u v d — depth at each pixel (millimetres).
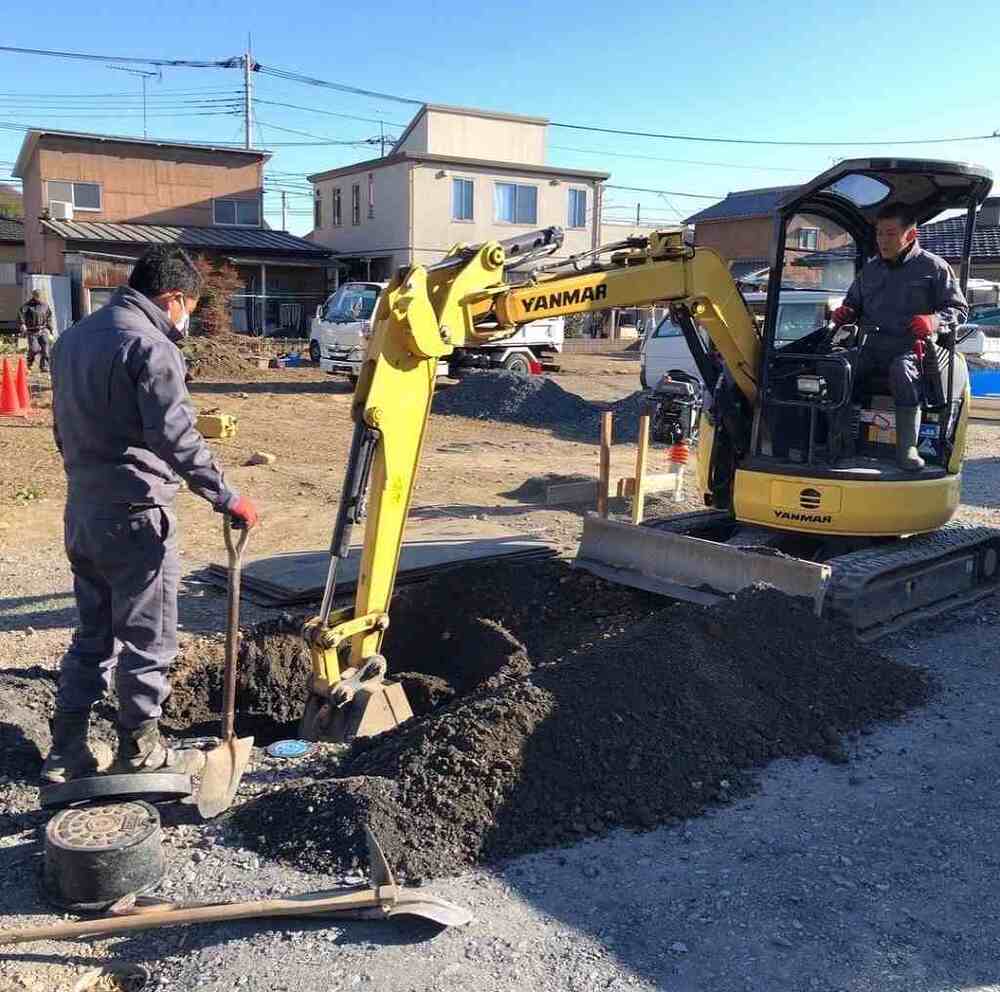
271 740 5477
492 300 5215
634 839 3967
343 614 4828
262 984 3066
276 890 3537
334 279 35969
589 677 4672
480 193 35281
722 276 6457
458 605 6785
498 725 4289
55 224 32062
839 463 6621
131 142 33562
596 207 37781
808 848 3916
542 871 3729
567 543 8695
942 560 6836
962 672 5848
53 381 3969
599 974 3145
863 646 5680
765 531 7109
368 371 4570
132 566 3975
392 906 3330
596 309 5793
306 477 11664
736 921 3438
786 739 4758
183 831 3971
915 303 6605
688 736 4539
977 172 6266
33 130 32188
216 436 4070
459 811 3910
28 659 5820
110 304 3959
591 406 18781
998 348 23453
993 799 4336
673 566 6754
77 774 4238
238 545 4082
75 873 3420
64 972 3154
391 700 4926
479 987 3064
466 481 11938
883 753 4770
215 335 29156
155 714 4156
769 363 6664
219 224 35594
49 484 10734
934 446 6859
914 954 3281
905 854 3889
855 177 6316
